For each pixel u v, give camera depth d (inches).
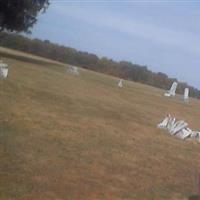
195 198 431.8
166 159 574.9
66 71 1776.6
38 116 630.5
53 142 513.7
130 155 545.6
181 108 1467.8
